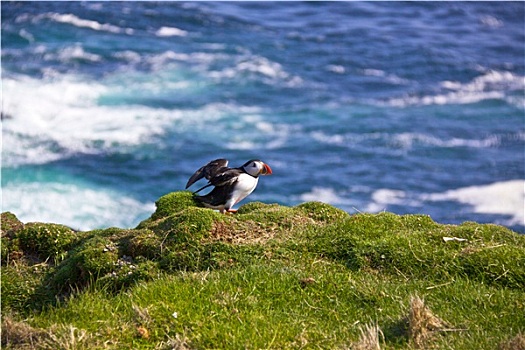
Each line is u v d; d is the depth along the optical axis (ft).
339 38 136.05
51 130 93.25
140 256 31.71
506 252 31.76
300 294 28.73
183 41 128.77
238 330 26.03
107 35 128.06
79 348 25.14
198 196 38.63
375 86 116.78
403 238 32.71
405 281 30.48
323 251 32.12
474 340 25.91
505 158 94.84
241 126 100.78
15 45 122.21
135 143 92.12
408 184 87.86
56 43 123.54
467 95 114.93
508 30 145.07
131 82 111.65
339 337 26.21
